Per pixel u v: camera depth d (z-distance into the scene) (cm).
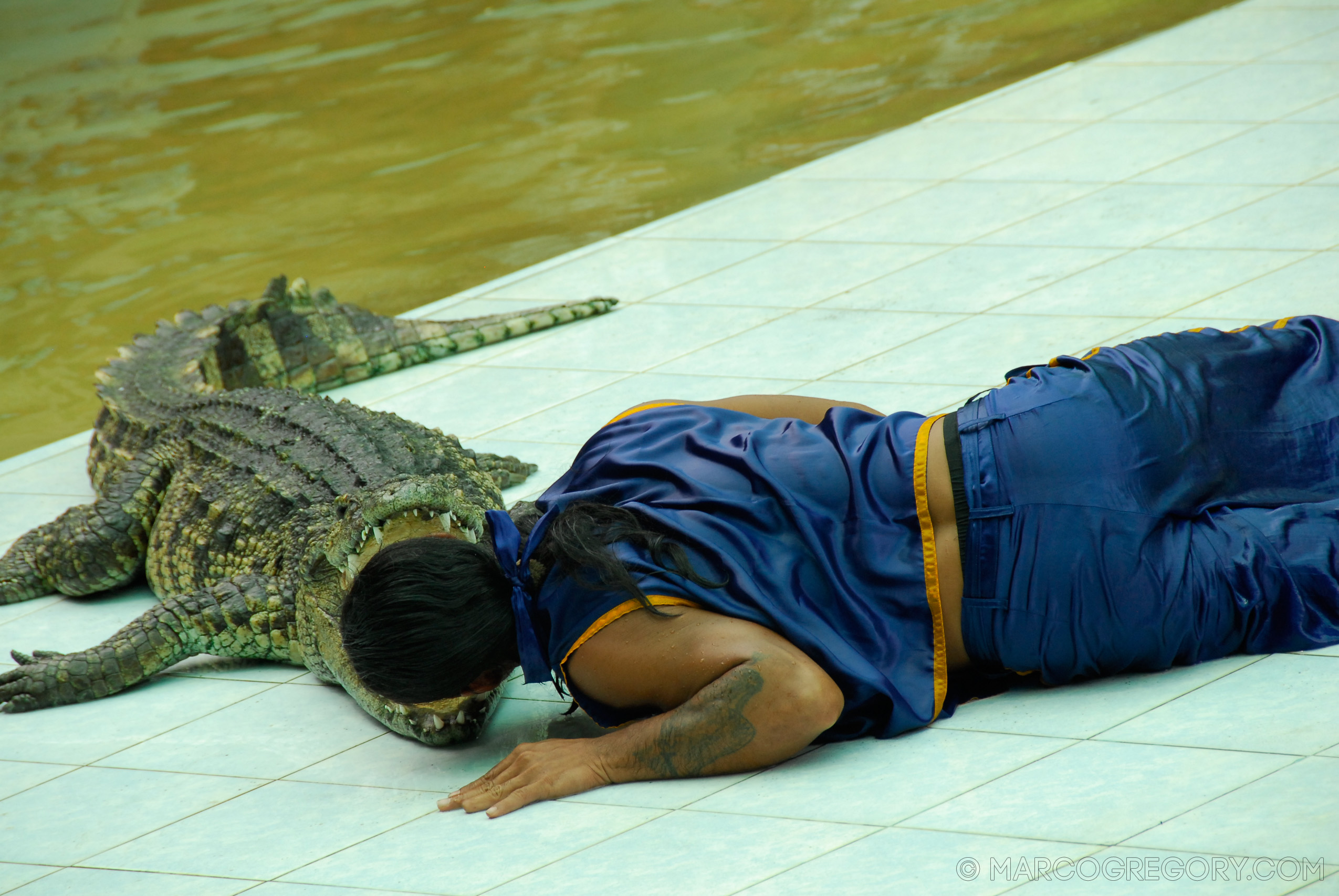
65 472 1184
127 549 989
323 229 1819
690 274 1369
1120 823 518
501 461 980
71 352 1548
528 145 2048
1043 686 641
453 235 1731
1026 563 596
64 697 794
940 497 607
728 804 575
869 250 1337
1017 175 1473
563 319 1298
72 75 2775
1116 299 1113
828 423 642
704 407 658
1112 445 607
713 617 577
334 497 849
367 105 2361
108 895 580
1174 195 1323
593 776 607
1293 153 1373
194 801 661
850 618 604
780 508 606
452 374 1240
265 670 831
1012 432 610
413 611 573
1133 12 2262
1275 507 644
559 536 579
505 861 557
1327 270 1085
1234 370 655
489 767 657
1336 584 616
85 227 1930
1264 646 623
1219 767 544
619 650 579
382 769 673
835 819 552
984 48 2203
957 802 551
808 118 1978
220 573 905
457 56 2617
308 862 586
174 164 2162
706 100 2158
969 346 1076
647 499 612
